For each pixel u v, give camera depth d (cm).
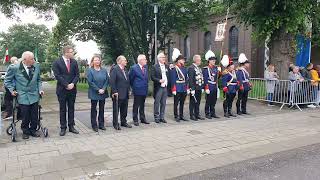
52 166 575
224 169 563
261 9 1343
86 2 2347
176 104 978
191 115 1003
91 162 596
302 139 762
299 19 1264
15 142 733
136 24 2384
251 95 1430
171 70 973
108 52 2784
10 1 2175
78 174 538
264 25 1317
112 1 2325
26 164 586
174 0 2072
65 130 808
